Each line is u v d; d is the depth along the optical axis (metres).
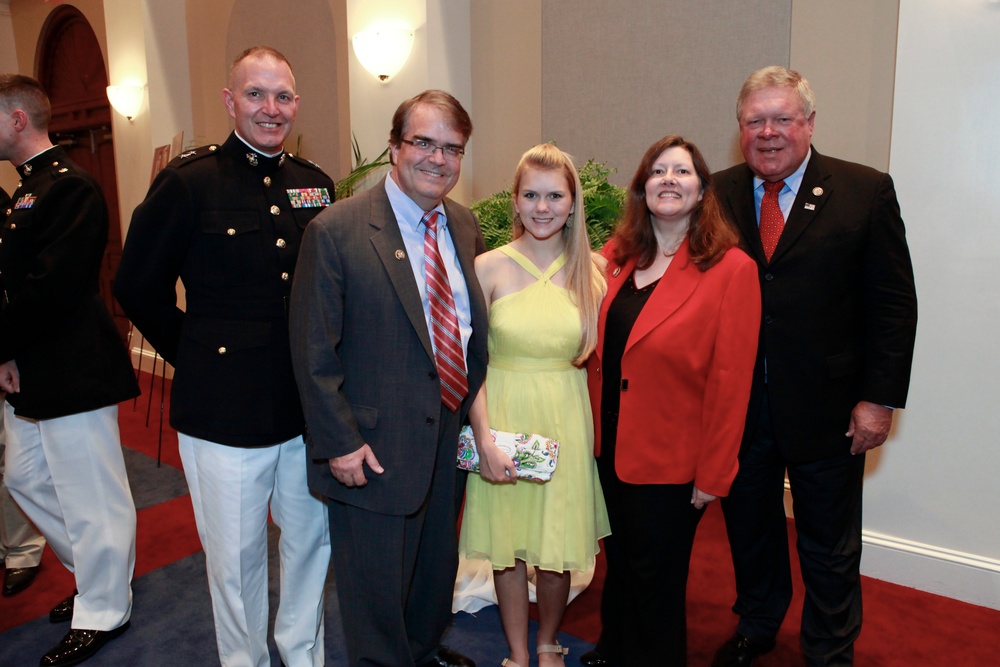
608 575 2.01
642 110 3.28
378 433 1.64
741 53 3.00
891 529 2.57
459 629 2.33
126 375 2.25
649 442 1.73
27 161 2.13
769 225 1.91
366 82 3.88
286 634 1.94
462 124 1.61
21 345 2.02
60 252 1.98
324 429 1.56
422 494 1.65
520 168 1.78
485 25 3.78
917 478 2.48
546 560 1.80
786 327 1.83
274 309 1.78
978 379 2.33
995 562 2.38
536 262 1.84
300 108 4.79
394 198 1.68
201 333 1.74
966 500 2.41
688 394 1.73
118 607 2.26
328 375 1.57
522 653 1.98
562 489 1.80
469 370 1.81
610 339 1.82
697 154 1.73
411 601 1.91
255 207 1.78
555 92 3.55
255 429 1.73
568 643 2.22
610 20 3.33
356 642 1.75
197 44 5.50
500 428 1.82
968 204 2.27
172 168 1.72
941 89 2.27
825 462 1.90
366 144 3.94
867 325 1.84
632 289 1.82
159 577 2.68
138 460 4.02
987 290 2.28
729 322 1.66
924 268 2.37
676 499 1.76
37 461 2.23
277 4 4.78
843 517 1.93
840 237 1.79
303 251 1.63
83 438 2.15
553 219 1.75
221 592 1.82
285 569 1.93
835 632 1.94
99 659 2.15
